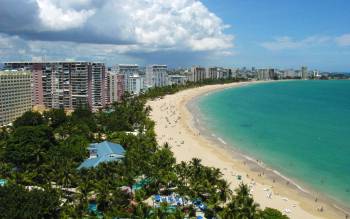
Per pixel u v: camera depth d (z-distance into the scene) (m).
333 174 155.88
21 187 100.69
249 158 181.12
